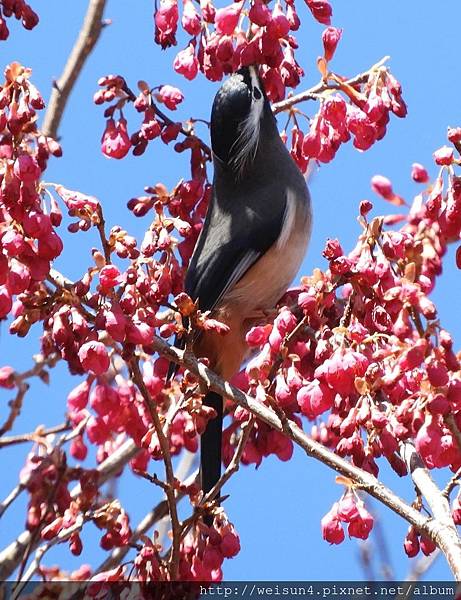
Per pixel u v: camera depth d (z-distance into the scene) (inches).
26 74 334.0
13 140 330.3
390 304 331.9
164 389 418.9
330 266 344.5
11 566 390.9
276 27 386.0
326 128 399.5
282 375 342.3
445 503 310.0
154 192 413.4
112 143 416.8
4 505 361.7
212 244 471.5
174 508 342.6
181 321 378.0
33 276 333.1
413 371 318.7
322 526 333.4
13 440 380.2
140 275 335.9
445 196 361.4
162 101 419.8
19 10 407.5
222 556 343.9
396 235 347.9
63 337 333.4
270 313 462.0
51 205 335.9
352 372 323.6
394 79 401.1
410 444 335.6
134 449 422.9
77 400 366.9
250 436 398.0
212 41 400.2
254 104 474.3
